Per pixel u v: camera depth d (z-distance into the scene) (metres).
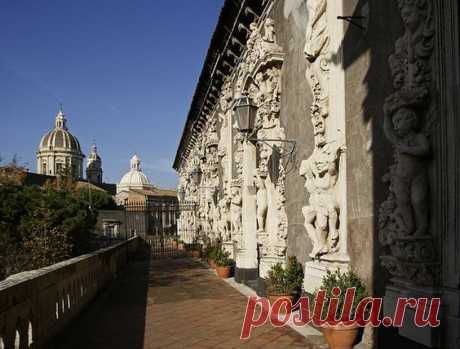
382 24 5.41
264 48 9.91
